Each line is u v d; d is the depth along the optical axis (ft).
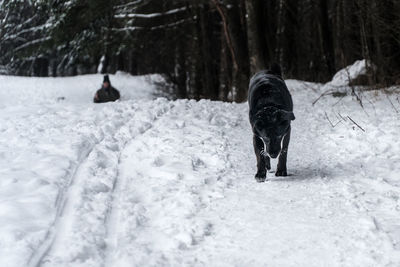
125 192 22.65
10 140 30.27
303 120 37.81
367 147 28.81
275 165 26.84
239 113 40.78
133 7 86.02
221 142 30.22
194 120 35.96
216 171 25.07
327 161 26.91
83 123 33.86
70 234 17.89
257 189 22.63
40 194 21.08
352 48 68.28
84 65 106.52
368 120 34.40
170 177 24.26
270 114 22.56
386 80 51.55
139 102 42.80
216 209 20.44
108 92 58.75
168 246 17.39
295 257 16.39
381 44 55.88
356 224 18.45
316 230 18.19
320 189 22.26
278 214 19.72
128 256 16.38
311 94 53.26
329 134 32.53
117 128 33.81
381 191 21.88
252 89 26.04
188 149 28.66
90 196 21.65
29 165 25.16
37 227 18.24
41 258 16.25
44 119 35.81
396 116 34.58
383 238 17.12
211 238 17.99
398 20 52.37
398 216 19.11
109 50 87.25
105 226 19.04
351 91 50.29
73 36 81.46
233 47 77.36
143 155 28.22
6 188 21.70
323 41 77.71
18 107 41.70
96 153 27.53
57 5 74.84
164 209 20.62
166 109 39.88
